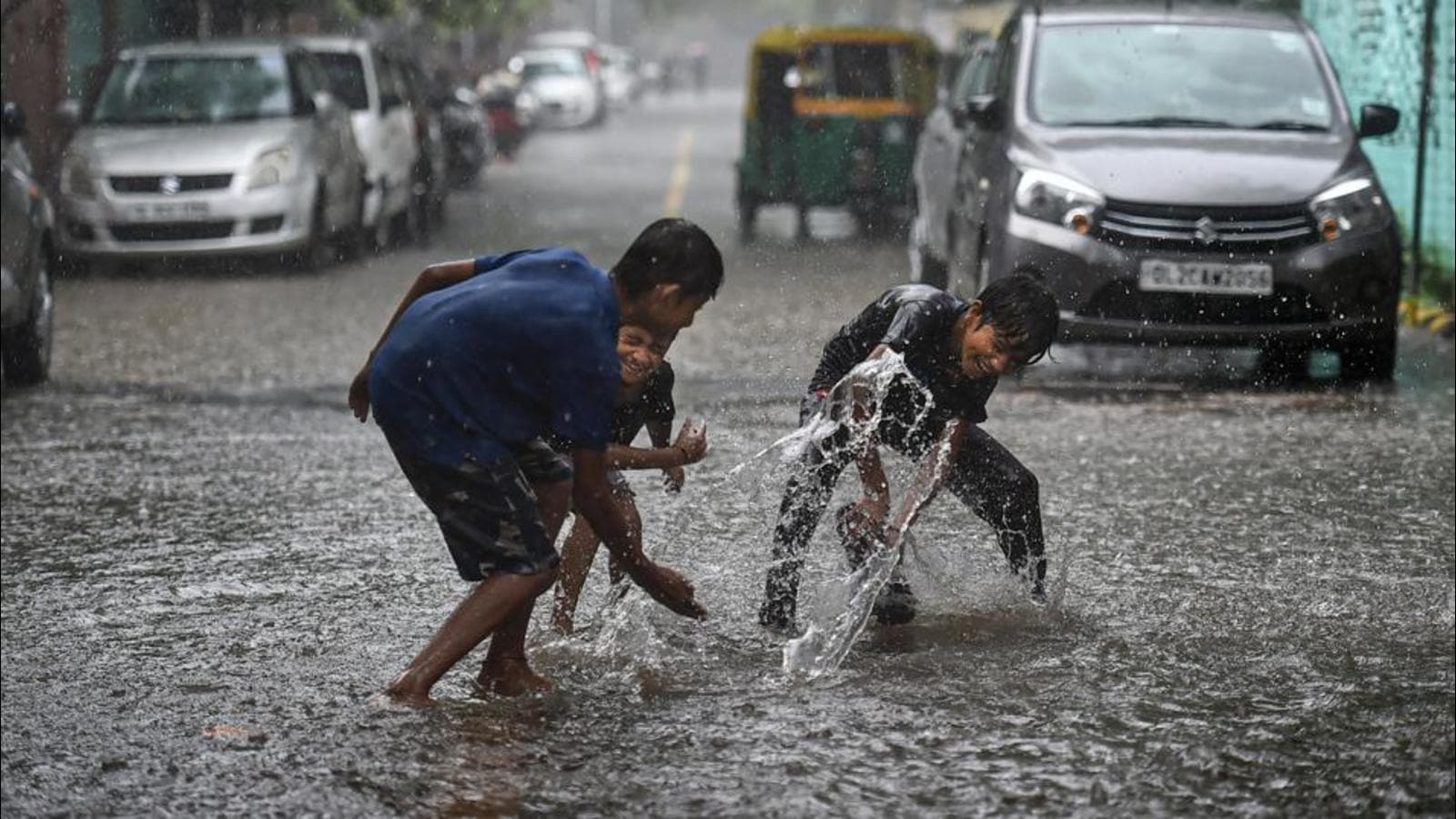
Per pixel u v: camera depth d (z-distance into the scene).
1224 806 11.77
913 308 14.88
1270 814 11.65
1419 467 23.36
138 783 12.29
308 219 48.38
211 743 13.02
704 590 17.03
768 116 59.31
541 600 16.52
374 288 45.16
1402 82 44.22
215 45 52.69
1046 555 17.69
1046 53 33.22
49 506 21.30
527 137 121.75
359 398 14.42
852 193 58.84
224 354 34.12
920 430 15.34
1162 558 18.56
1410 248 43.06
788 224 65.88
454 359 12.98
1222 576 17.81
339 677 14.62
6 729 13.43
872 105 59.19
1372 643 15.52
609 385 12.84
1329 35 51.84
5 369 30.52
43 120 59.53
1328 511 20.80
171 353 34.28
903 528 15.31
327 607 16.80
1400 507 21.06
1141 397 28.95
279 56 51.53
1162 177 29.88
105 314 39.97
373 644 15.57
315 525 20.19
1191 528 19.95
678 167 95.38
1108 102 32.38
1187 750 12.76
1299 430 26.05
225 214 47.31
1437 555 18.75
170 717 13.66
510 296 12.95
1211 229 29.45
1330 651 15.27
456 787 12.07
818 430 15.26
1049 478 22.61
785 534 15.68
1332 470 23.12
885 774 12.30
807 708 13.66
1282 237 29.58
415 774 12.30
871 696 13.97
